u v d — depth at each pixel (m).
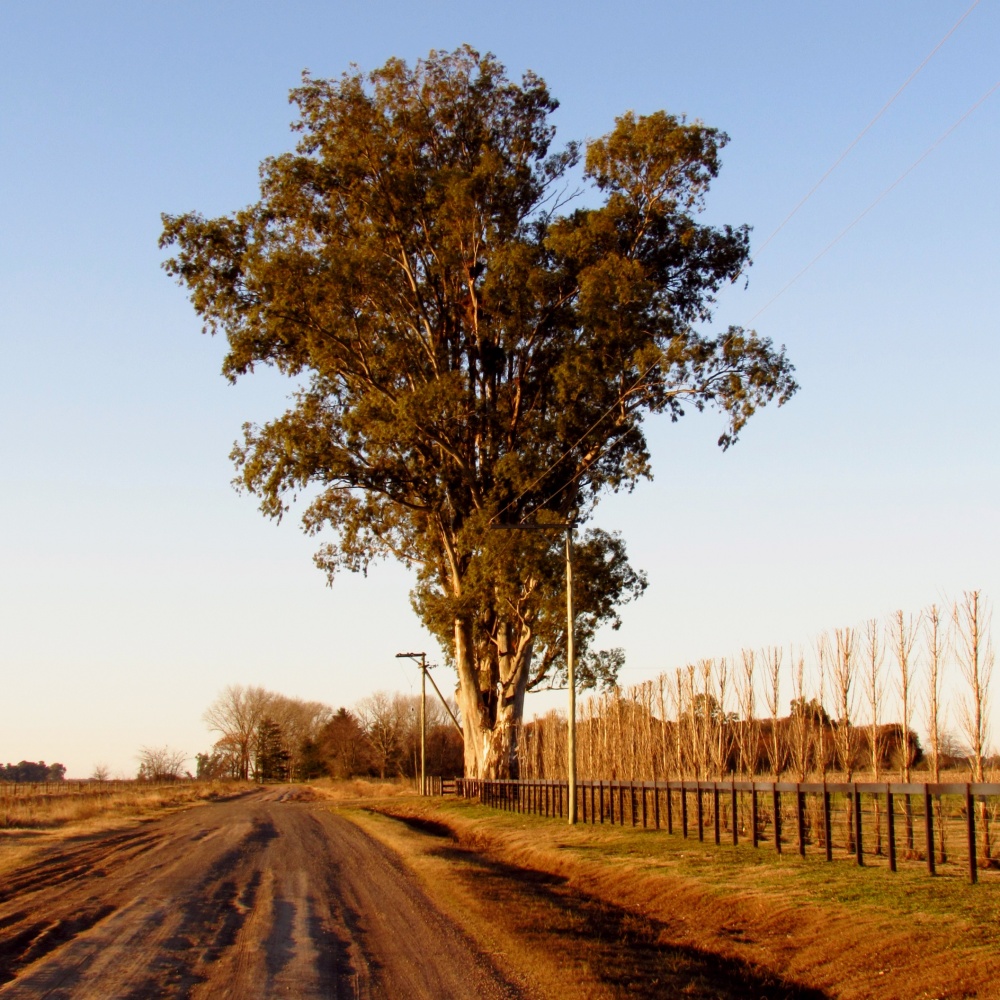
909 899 14.12
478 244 44.53
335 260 40.38
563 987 11.97
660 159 41.03
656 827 27.12
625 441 42.56
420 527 48.41
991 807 19.53
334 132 44.06
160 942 14.80
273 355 43.62
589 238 41.12
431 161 45.44
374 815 47.25
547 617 42.31
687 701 27.86
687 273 43.25
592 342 40.22
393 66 44.91
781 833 22.53
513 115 45.72
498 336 44.28
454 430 42.81
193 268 42.84
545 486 42.91
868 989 11.35
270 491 42.62
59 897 19.64
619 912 17.89
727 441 38.53
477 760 47.59
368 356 43.41
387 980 12.42
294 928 15.98
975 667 17.19
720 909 16.19
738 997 11.77
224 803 68.56
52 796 73.00
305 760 143.12
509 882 21.66
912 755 20.91
